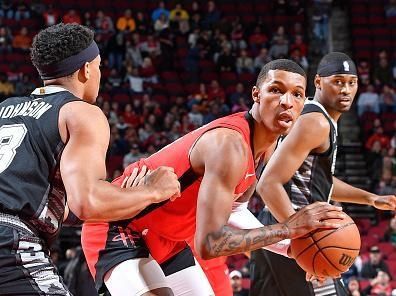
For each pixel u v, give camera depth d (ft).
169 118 55.67
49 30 11.09
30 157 10.41
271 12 71.10
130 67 61.52
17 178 10.34
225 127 12.57
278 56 64.39
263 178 15.31
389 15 71.46
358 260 37.45
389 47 68.28
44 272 10.27
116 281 13.02
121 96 59.36
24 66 60.59
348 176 54.80
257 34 66.80
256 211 41.81
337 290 16.49
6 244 10.03
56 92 10.93
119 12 68.64
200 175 12.73
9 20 64.13
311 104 16.15
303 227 12.03
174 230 13.41
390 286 35.58
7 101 11.40
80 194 9.82
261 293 16.94
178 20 67.15
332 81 16.63
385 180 51.03
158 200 10.65
